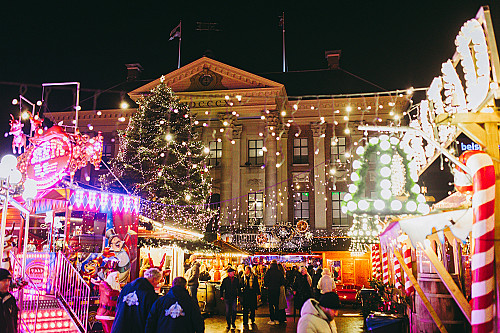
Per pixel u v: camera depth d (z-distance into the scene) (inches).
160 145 1190.9
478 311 223.6
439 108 308.8
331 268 1266.0
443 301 335.0
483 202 229.3
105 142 1624.0
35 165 486.0
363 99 1521.9
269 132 1512.1
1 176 331.9
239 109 1536.7
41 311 416.5
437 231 301.0
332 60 1743.4
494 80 234.4
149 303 259.4
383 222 562.3
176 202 1153.4
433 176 893.2
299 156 1547.7
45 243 617.3
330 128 1545.3
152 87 1550.2
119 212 516.1
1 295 278.7
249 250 1339.8
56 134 492.7
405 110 1515.7
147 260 709.3
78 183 549.0
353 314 746.2
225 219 1486.2
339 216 1486.2
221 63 1524.4
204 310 702.5
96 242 572.7
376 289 572.4
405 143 363.3
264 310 828.0
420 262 360.2
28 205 435.5
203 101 1545.3
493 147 245.4
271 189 1477.6
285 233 1354.6
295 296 680.4
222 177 1515.7
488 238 226.1
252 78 1509.6
